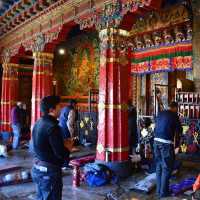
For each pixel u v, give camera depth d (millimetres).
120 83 7895
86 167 7238
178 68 11562
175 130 5965
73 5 9547
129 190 6480
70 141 4254
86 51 16531
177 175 7559
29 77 18922
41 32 11602
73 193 6324
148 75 13773
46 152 3898
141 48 13266
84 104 16359
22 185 6973
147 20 12438
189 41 11164
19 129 12516
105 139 7754
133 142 9258
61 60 18594
